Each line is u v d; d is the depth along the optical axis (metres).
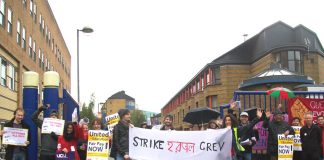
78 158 10.77
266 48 45.59
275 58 43.91
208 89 49.59
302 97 12.20
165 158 9.89
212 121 11.16
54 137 10.61
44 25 43.03
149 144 9.86
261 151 10.98
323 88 22.05
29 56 34.56
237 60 49.16
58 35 54.66
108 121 15.83
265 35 46.34
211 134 9.88
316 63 44.06
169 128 10.52
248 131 10.09
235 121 10.27
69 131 10.58
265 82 26.05
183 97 71.06
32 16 36.19
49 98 12.73
